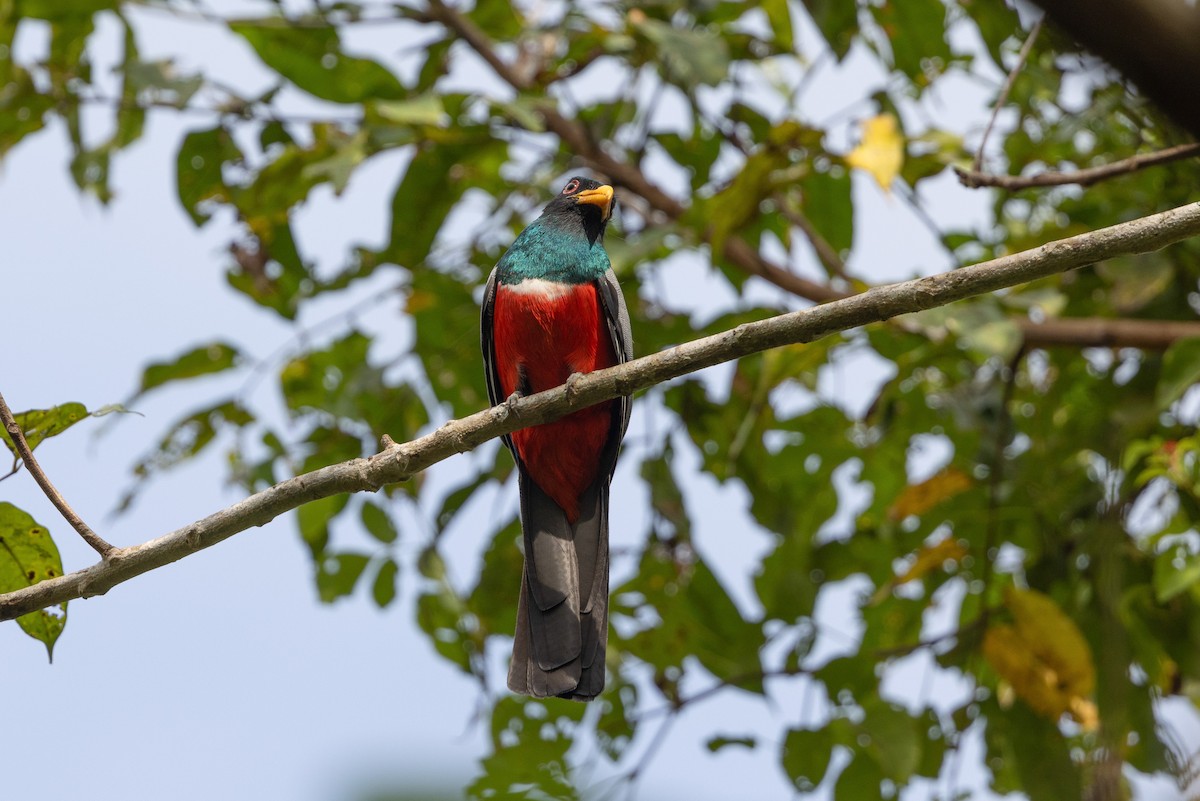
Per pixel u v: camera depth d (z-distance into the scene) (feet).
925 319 31.65
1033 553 36.68
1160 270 34.71
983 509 35.88
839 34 36.94
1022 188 28.58
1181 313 37.14
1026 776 33.24
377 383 39.19
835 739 34.60
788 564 38.63
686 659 36.70
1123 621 32.81
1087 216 39.14
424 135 36.99
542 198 40.98
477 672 38.58
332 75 39.47
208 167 39.45
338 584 39.78
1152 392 35.14
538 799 32.83
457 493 38.86
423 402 40.50
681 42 35.22
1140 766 33.42
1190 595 33.06
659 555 38.50
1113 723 32.19
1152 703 33.09
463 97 36.17
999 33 34.94
